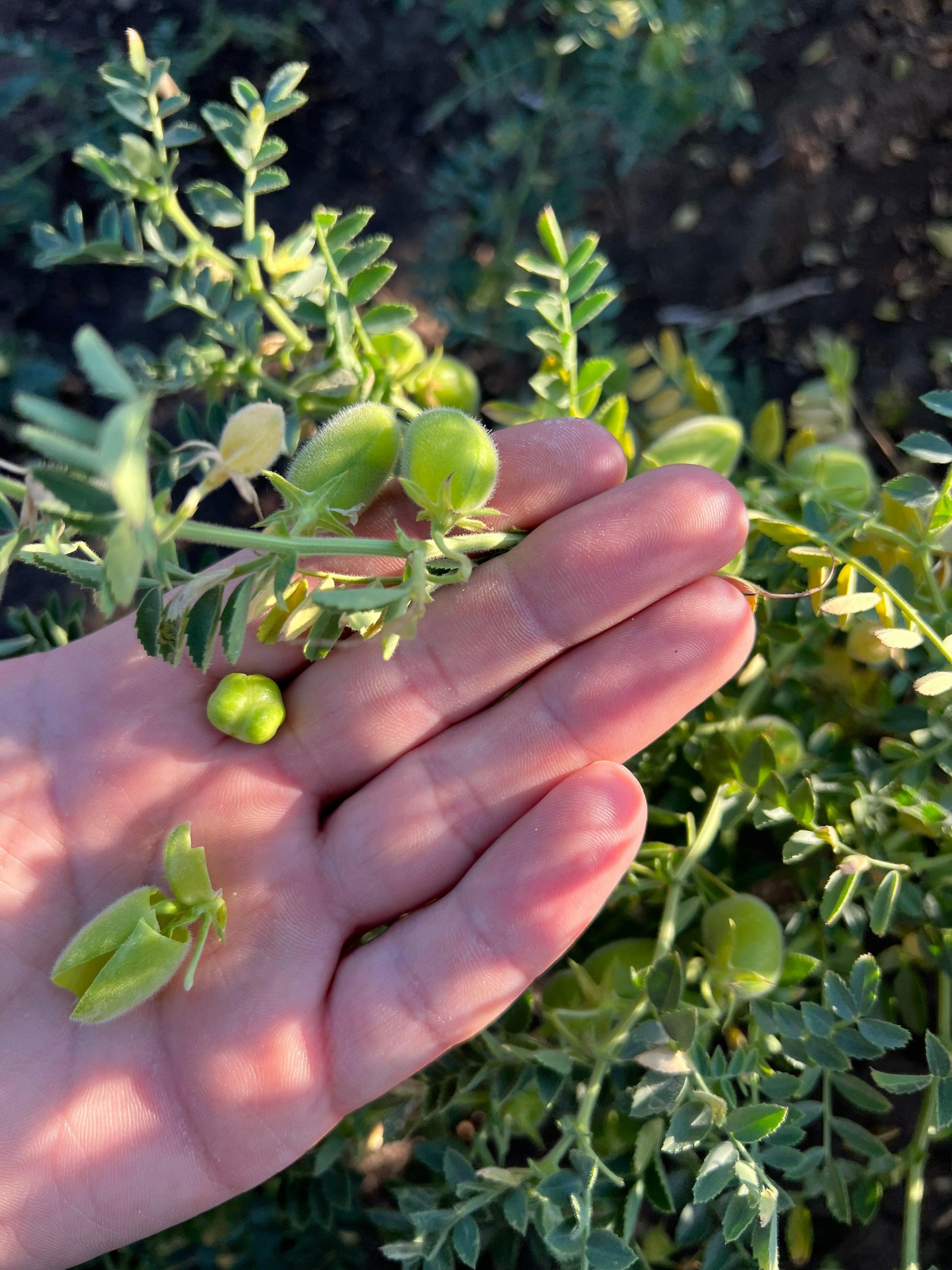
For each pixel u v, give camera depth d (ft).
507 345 0.83
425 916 0.49
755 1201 0.43
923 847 0.61
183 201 0.93
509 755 0.50
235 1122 0.49
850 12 0.87
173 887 0.45
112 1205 0.49
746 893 0.67
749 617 0.49
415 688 0.51
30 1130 0.48
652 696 0.49
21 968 0.50
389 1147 0.74
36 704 0.53
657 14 0.77
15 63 0.95
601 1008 0.56
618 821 0.48
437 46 0.95
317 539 0.38
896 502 0.58
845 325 0.85
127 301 0.91
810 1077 0.53
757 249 0.87
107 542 0.28
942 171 0.85
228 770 0.52
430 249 0.86
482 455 0.44
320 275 0.54
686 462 0.60
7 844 0.50
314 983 0.50
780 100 0.88
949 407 0.46
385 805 0.51
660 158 0.89
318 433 0.45
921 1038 0.68
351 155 0.94
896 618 0.53
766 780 0.53
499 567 0.49
